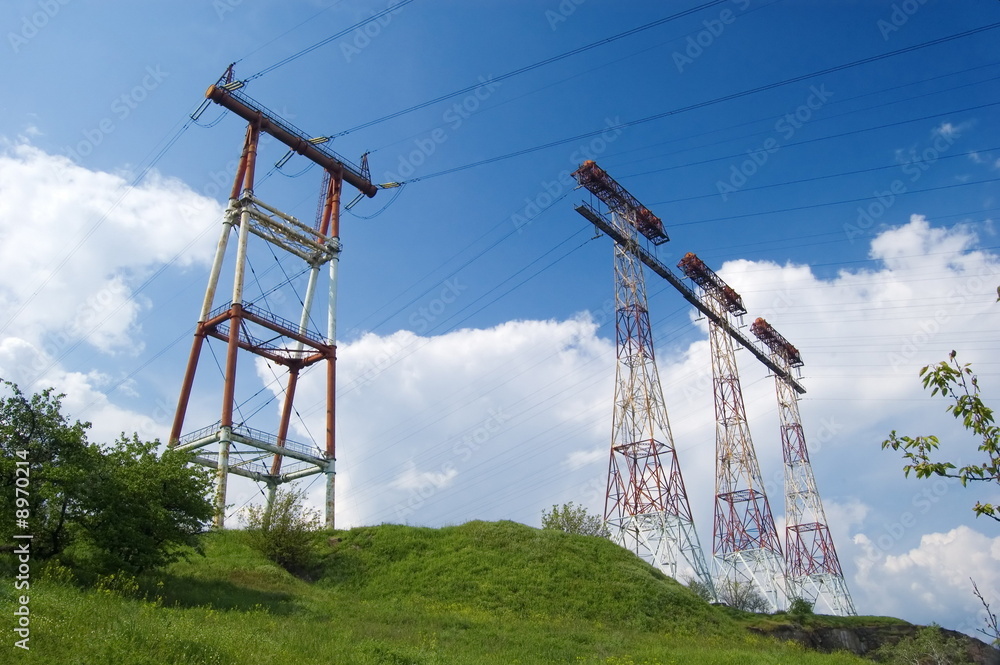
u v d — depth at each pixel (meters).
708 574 53.53
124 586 24.97
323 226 57.28
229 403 44.38
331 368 52.09
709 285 81.31
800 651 37.25
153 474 29.08
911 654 49.56
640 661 26.19
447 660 22.03
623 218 65.19
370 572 40.97
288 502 41.50
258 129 52.34
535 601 37.97
